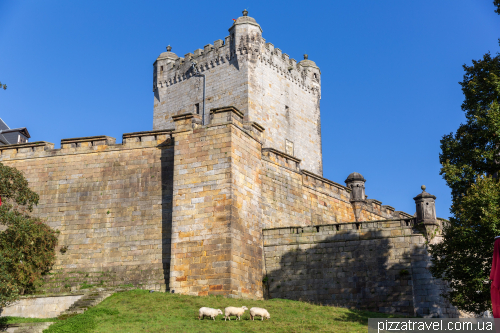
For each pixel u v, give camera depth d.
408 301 30.25
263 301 28.80
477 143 26.62
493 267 16.30
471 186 24.50
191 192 31.91
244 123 34.56
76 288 31.77
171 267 30.81
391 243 31.58
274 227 35.69
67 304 28.02
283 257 33.38
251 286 31.52
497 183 23.92
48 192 36.06
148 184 34.56
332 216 43.00
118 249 33.53
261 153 36.44
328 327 22.56
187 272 30.41
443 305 29.97
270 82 50.72
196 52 52.66
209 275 29.88
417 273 30.59
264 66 50.31
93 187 35.44
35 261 31.56
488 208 23.31
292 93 53.34
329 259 32.56
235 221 30.94
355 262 32.00
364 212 46.47
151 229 33.44
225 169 31.56
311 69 56.56
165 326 21.86
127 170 35.25
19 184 32.19
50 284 32.16
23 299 28.58
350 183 47.03
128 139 36.06
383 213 49.62
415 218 31.73
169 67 54.50
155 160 35.03
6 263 27.30
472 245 24.00
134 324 22.38
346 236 32.62
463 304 25.05
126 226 33.94
